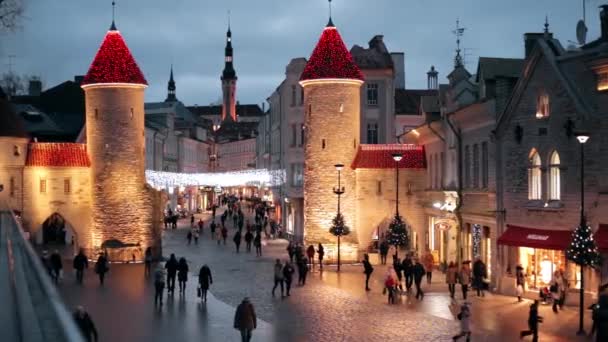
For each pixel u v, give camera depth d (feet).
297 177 216.54
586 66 101.50
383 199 170.91
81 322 63.21
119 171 174.60
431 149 164.25
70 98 250.78
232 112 639.35
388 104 212.43
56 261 131.85
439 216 153.48
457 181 140.87
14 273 26.32
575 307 101.71
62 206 175.22
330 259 168.76
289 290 122.21
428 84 268.82
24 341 17.11
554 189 107.86
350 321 96.63
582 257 86.58
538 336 83.92
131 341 83.61
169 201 300.81
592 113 100.12
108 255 172.35
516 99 114.11
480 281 115.24
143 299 115.55
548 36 111.45
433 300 113.60
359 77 173.27
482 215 125.18
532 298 110.83
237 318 77.66
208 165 447.42
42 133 230.27
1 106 174.19
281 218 242.58
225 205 445.78
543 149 108.88
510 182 116.06
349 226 170.60
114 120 174.50
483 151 127.24
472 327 90.17
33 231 174.29
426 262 133.28
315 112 172.55
